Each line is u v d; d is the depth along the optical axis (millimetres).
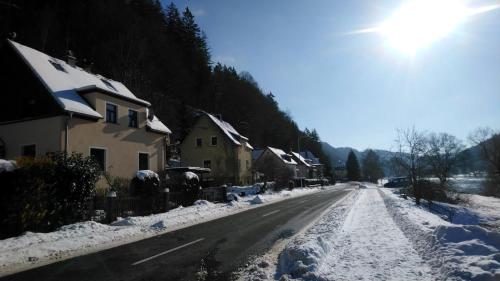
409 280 6121
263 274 7141
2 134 21281
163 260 8602
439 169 53719
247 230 13188
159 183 20859
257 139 88875
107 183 20828
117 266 8102
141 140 26453
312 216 17203
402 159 29547
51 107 20062
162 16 76188
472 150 64250
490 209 30359
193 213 18312
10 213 11570
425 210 21250
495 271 5715
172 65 67375
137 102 26016
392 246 8820
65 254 9406
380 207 19969
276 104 116000
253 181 51812
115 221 14945
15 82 21438
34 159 13945
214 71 87312
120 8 59469
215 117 51625
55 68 23359
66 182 14227
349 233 11102
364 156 128250
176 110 61969
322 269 6883
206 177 42438
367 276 6414
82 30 52219
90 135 21641
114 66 49438
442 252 7359
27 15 45969
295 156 85062
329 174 115938
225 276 7184
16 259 8734
